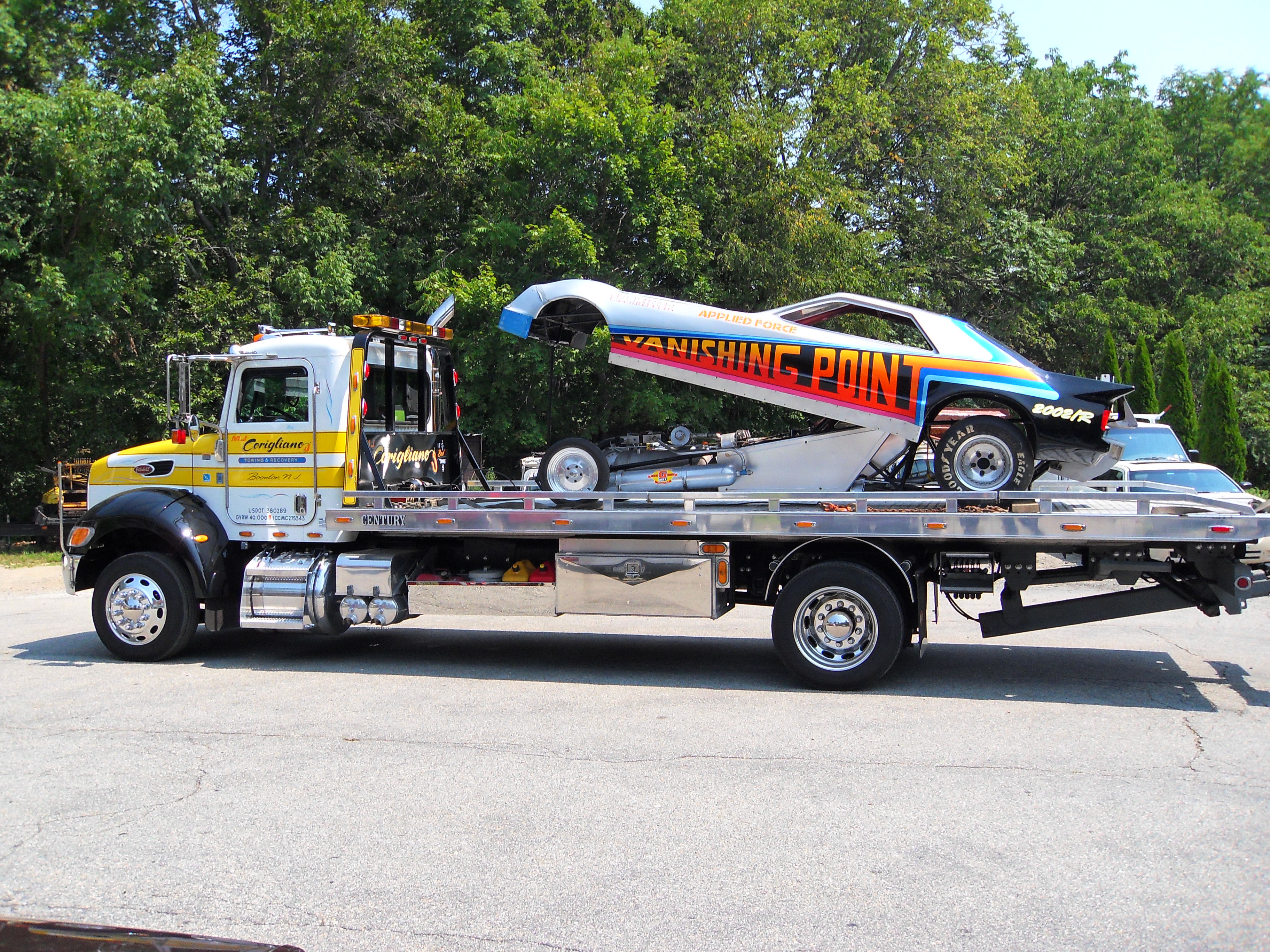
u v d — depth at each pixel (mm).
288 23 18109
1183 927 3539
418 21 20047
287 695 7121
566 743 5871
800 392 7727
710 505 7461
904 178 21125
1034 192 27141
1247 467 28328
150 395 16906
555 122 16078
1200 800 4824
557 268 16500
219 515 8367
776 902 3758
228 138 18922
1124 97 31391
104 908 3725
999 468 7355
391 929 3559
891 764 5430
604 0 23000
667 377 8023
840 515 7086
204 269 18297
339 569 8039
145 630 8273
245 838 4410
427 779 5207
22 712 6637
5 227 15688
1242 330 26359
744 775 5254
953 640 9375
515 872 4039
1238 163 39156
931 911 3670
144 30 19297
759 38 18734
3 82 17391
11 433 18203
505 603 7906
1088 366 25141
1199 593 7020
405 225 19469
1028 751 5672
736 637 9703
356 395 8133
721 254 16797
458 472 9578
